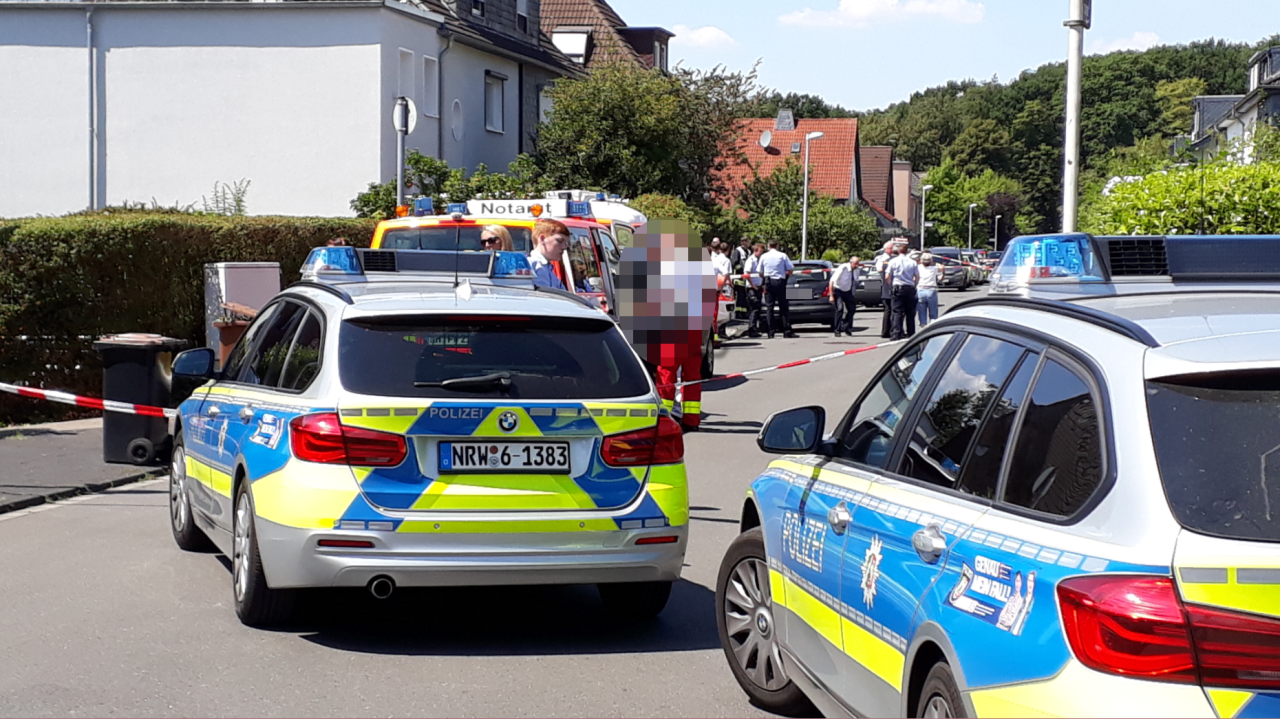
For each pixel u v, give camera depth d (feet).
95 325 48.80
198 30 90.33
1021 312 12.75
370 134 89.25
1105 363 10.73
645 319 38.45
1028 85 432.66
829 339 94.94
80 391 48.62
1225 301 12.10
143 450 37.42
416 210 47.96
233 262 52.06
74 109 91.76
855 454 15.26
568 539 19.33
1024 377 11.93
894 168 345.92
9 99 92.17
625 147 111.04
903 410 14.38
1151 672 9.07
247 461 20.39
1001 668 10.17
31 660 19.19
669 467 20.29
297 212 90.27
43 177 92.43
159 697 17.52
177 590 23.57
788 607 16.10
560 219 46.60
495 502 19.07
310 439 18.97
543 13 145.18
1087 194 79.05
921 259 88.43
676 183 117.29
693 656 19.92
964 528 11.53
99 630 20.85
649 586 21.40
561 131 109.81
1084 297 12.64
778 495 16.88
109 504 32.68
